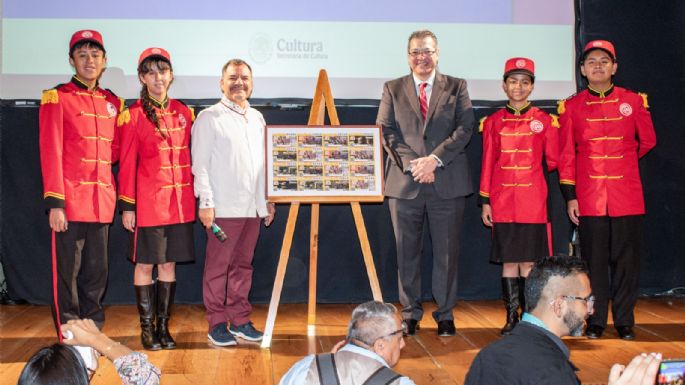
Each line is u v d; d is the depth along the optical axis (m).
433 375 3.54
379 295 4.32
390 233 5.27
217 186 4.15
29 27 4.85
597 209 4.38
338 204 5.23
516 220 4.42
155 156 4.09
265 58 5.03
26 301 5.11
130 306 5.11
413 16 5.10
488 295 5.38
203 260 5.15
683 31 5.37
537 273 2.21
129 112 4.07
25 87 4.86
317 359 1.91
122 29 4.91
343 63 5.07
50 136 3.90
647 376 1.77
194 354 3.94
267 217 4.42
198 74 4.98
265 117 5.05
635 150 4.48
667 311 5.02
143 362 1.85
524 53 5.18
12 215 5.02
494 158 4.55
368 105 5.08
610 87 4.49
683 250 5.48
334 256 5.24
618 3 5.29
